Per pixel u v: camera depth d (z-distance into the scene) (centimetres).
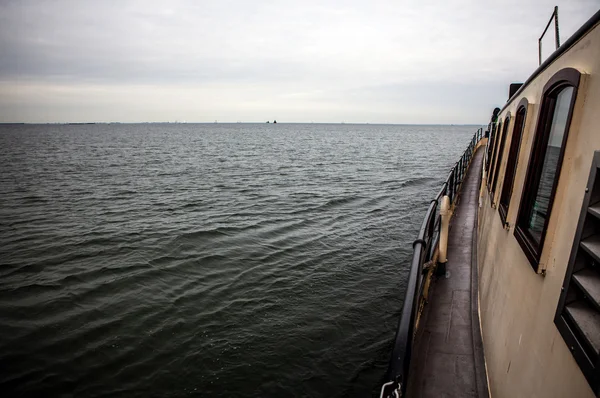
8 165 4297
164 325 840
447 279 605
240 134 18288
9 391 650
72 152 6481
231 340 780
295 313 877
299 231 1545
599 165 157
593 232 169
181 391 652
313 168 3997
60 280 1080
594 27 188
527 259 269
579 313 170
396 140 11556
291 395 638
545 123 294
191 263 1195
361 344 762
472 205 1148
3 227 1648
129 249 1335
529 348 238
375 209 1961
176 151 6894
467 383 366
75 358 734
